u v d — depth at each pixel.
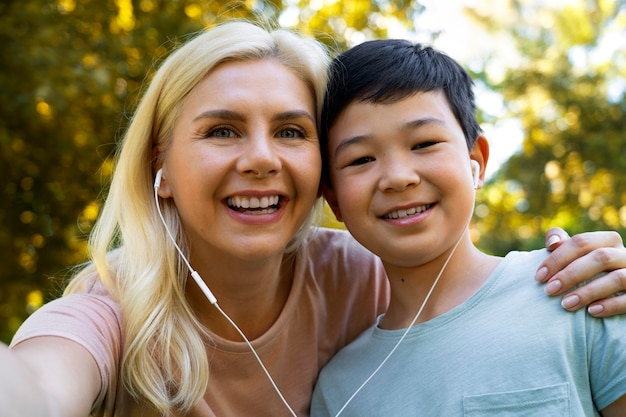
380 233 1.81
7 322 5.23
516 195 11.95
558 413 1.58
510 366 1.65
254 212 1.79
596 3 11.59
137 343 1.74
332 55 2.54
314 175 1.84
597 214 10.70
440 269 1.88
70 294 1.82
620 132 10.31
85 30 4.46
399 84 1.81
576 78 10.76
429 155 1.79
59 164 4.79
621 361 1.59
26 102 4.28
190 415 1.81
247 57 1.84
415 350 1.81
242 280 1.89
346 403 1.83
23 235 4.86
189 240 1.96
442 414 1.68
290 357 2.02
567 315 1.67
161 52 4.41
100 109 4.53
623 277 1.66
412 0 5.01
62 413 1.32
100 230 2.02
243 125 1.78
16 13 4.25
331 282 2.18
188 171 1.79
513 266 1.85
